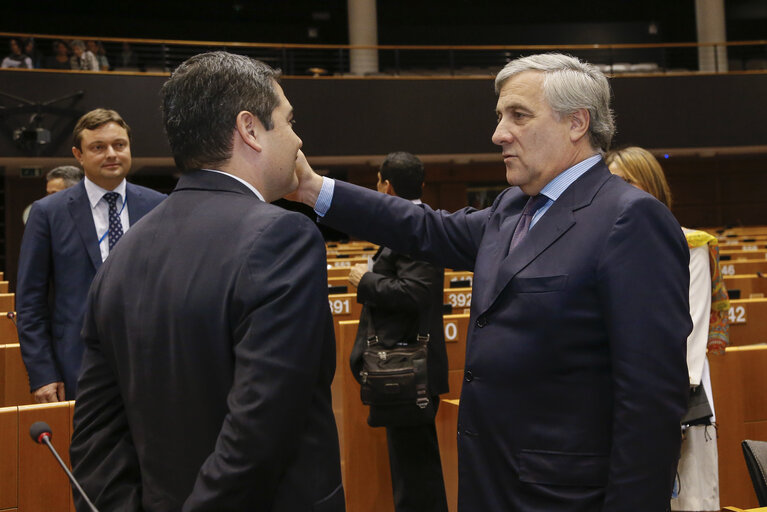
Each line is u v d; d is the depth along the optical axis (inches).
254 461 43.7
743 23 759.1
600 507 58.4
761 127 568.7
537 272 61.1
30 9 671.8
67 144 469.1
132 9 696.4
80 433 53.4
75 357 108.0
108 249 112.7
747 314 188.5
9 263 557.9
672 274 58.4
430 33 748.6
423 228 75.8
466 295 213.3
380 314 111.0
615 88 557.9
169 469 49.2
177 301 48.6
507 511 61.4
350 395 135.9
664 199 95.7
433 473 112.8
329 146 531.5
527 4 754.8
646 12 760.3
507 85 65.5
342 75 542.3
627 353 56.6
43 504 91.2
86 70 478.3
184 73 53.0
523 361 60.6
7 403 148.5
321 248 50.4
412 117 541.6
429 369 111.0
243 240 48.2
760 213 703.7
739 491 117.4
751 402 119.6
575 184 63.7
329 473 50.0
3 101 458.9
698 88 564.4
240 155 53.0
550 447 59.9
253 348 45.3
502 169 668.7
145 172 581.0
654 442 55.7
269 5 725.3
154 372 49.5
